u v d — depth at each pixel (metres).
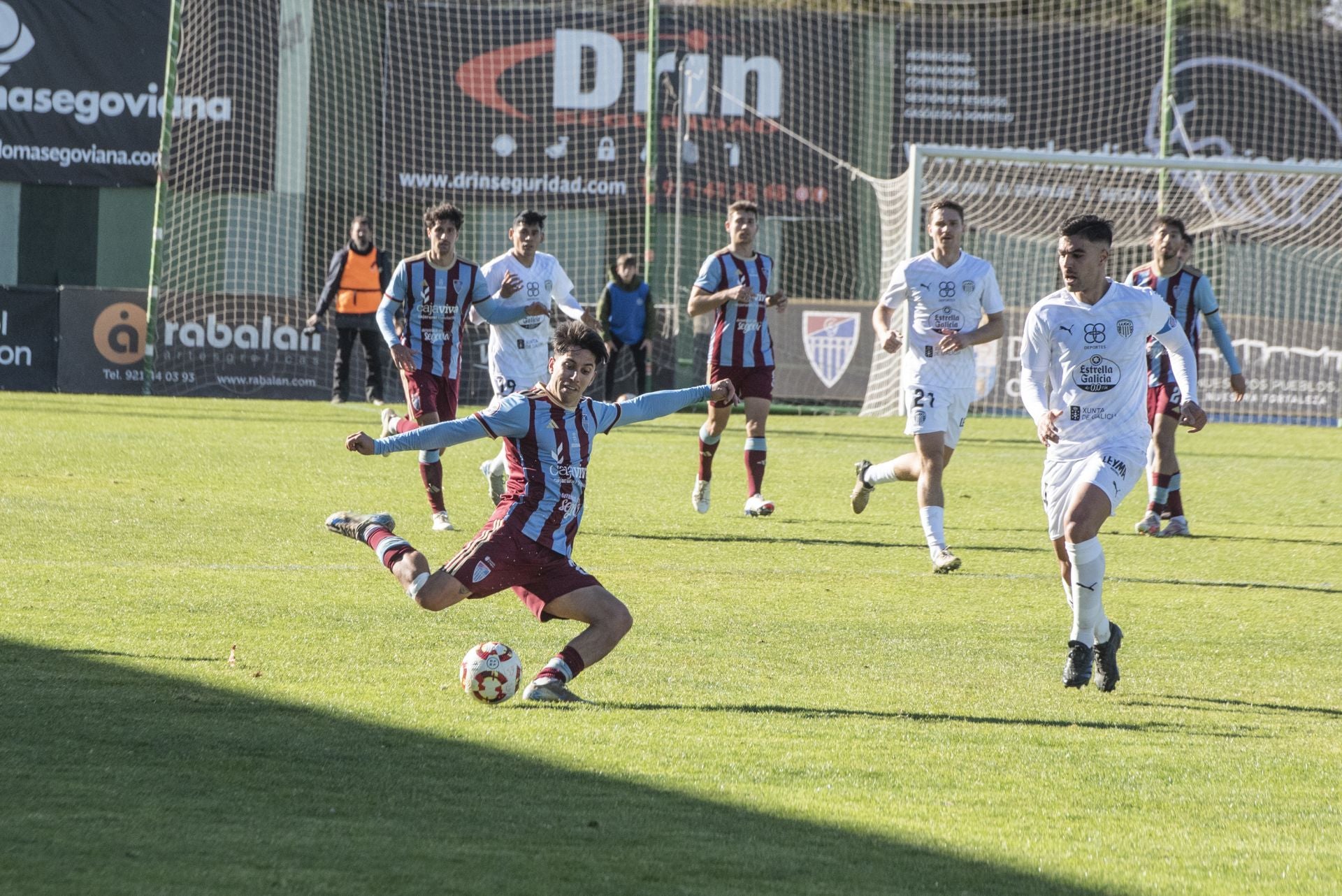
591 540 35.19
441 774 15.83
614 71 87.19
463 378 79.88
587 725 18.16
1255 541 38.91
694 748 17.33
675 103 87.56
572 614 19.97
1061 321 22.69
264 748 16.48
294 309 78.69
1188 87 93.19
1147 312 22.72
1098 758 17.62
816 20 88.69
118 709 17.91
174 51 76.81
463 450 56.44
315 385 78.88
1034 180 90.44
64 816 13.77
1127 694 21.30
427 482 35.53
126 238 85.69
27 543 31.12
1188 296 39.41
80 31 83.12
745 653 23.19
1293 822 15.28
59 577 27.25
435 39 86.12
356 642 22.67
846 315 80.81
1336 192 87.75
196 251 84.94
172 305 77.62
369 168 86.00
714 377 39.53
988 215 90.06
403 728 17.64
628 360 82.56
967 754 17.58
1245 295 88.06
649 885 12.65
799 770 16.56
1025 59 90.50
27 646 21.28
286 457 49.81
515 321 37.59
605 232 88.00
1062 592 29.88
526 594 20.12
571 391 19.55
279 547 31.78
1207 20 98.56
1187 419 23.41
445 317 36.22
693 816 14.75
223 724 17.42
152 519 35.09
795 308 80.75
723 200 88.44
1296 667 23.56
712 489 46.47
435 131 86.38
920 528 39.16
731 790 15.70
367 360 74.44
